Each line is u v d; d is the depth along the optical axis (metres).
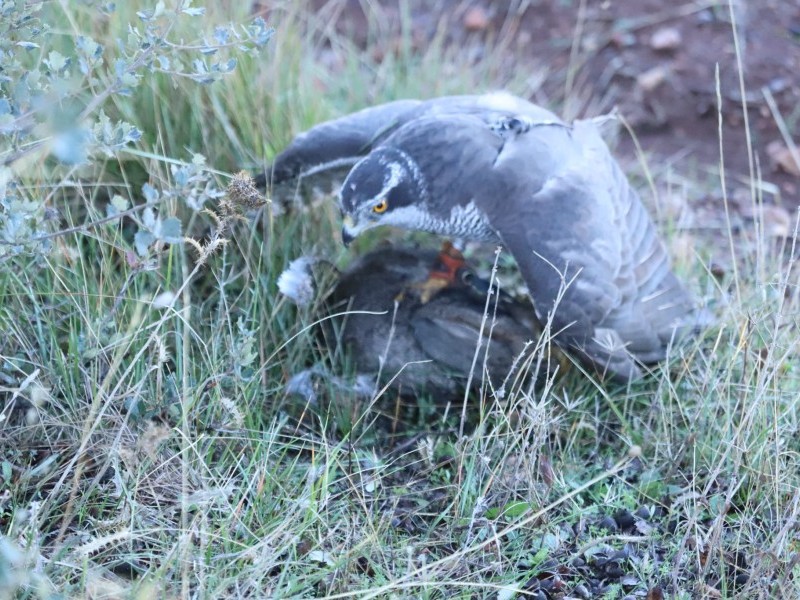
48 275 1.87
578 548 1.80
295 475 1.84
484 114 2.00
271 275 2.01
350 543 1.76
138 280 1.92
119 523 1.71
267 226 2.02
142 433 1.75
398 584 1.70
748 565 1.78
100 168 2.01
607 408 1.98
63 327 1.86
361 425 1.94
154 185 1.99
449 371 1.97
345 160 2.00
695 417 1.89
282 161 2.00
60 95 1.64
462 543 1.79
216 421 1.82
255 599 1.68
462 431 1.87
